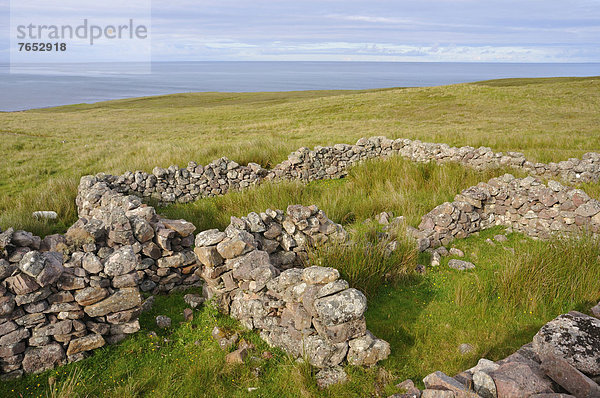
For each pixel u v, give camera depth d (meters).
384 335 5.06
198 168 12.46
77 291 4.55
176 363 4.59
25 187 13.96
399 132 25.44
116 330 4.85
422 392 3.86
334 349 4.32
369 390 4.10
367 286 5.99
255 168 13.31
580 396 3.29
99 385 4.23
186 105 72.50
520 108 38.91
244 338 5.07
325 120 37.09
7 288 4.23
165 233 6.16
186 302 5.89
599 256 6.42
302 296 4.66
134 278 4.82
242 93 96.38
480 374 3.60
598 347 3.54
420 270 6.86
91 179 10.70
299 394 4.10
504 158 13.76
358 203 10.10
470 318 5.35
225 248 5.42
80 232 5.46
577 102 40.50
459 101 43.59
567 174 12.62
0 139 25.12
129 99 89.81
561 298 5.66
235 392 4.16
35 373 4.37
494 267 6.89
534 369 3.72
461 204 8.73
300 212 6.49
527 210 8.86
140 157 16.98
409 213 9.46
